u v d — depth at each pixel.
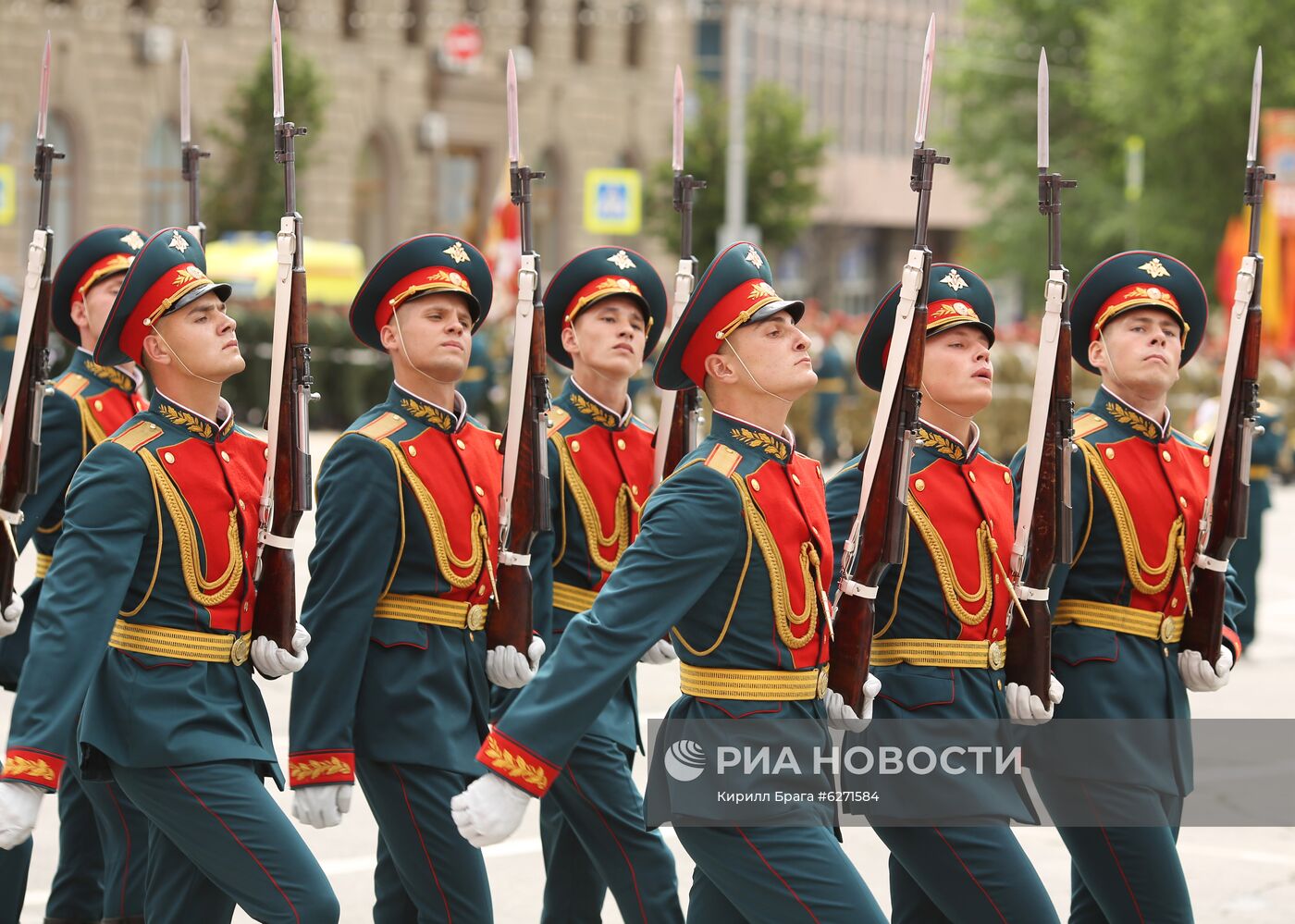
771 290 17.36
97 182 123.69
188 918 18.50
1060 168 163.50
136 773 17.84
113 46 123.69
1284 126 104.75
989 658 19.08
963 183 176.62
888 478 17.44
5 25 118.62
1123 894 19.84
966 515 19.12
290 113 123.88
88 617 17.31
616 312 23.58
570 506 23.20
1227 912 25.30
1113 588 20.23
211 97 128.38
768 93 134.12
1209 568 20.55
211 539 18.23
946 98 184.00
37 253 20.78
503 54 150.38
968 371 19.41
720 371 17.20
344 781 19.00
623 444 23.62
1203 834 29.16
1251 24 140.00
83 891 22.69
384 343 20.42
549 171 155.50
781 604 16.80
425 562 19.70
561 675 15.94
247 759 18.00
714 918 17.41
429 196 146.25
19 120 119.62
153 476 18.02
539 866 27.06
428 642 19.69
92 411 23.47
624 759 21.19
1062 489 19.05
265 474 18.97
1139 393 20.78
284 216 18.67
